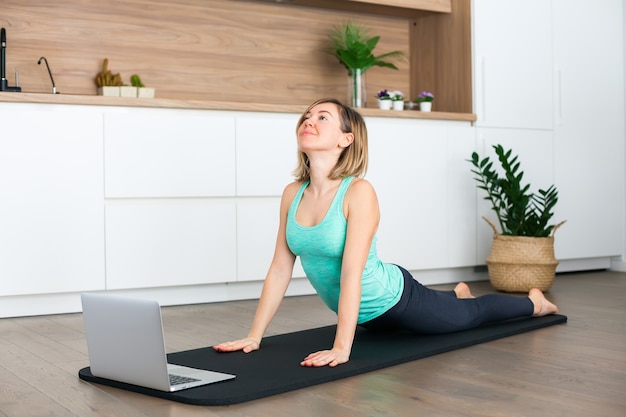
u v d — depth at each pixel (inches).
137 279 136.2
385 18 184.5
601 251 191.0
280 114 149.9
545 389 76.9
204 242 141.9
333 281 96.5
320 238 92.9
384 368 86.4
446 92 179.5
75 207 131.0
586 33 188.1
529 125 179.5
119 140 134.1
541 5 180.9
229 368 84.0
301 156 97.7
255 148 146.0
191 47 161.3
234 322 120.9
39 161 128.2
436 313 101.6
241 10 166.4
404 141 162.2
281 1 168.7
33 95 127.9
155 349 73.7
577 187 187.0
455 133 169.2
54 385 79.9
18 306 128.7
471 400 72.7
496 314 110.0
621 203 192.7
